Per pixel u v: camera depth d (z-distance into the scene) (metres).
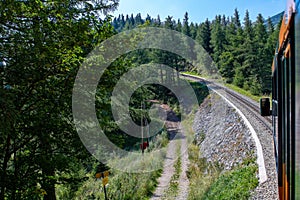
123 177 12.52
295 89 1.96
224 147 13.00
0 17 5.43
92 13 6.94
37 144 7.13
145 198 11.04
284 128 3.02
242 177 7.80
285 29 2.74
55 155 7.01
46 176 6.90
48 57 5.89
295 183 1.98
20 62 5.47
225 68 46.47
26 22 5.80
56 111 7.02
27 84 6.10
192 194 9.92
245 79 39.12
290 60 2.23
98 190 11.60
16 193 6.45
